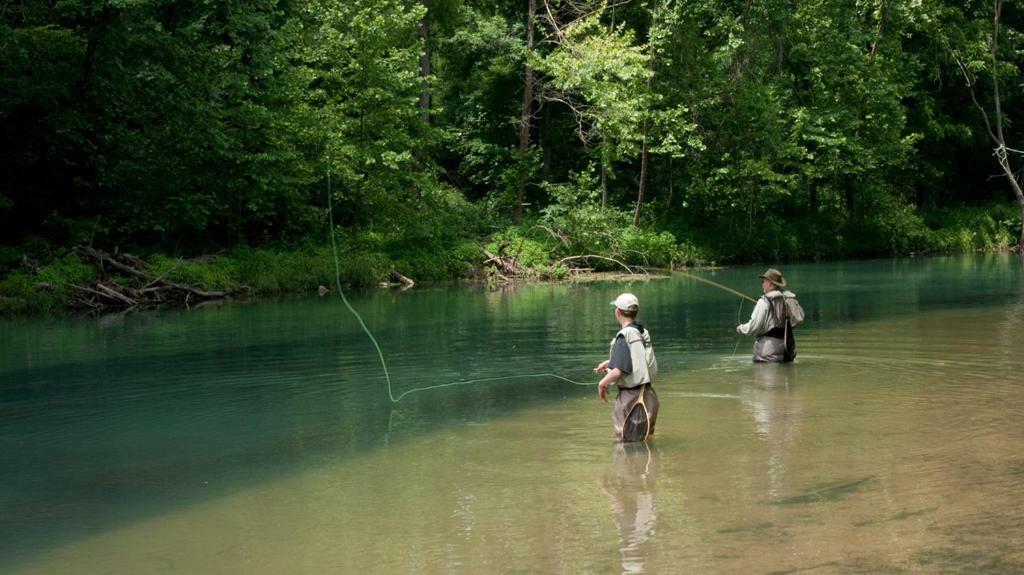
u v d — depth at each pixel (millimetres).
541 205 38938
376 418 8461
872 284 23453
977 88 45500
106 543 5227
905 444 6891
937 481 5871
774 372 10367
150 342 14281
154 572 4762
